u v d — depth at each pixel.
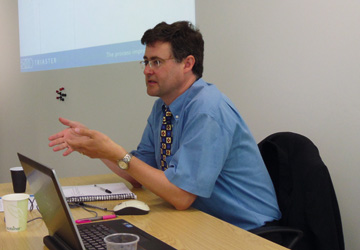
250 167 1.39
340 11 1.55
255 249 0.88
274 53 1.82
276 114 1.83
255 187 1.39
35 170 0.85
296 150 1.42
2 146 3.69
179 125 1.39
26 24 3.27
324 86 1.63
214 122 1.25
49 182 0.77
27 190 1.49
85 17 2.77
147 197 1.40
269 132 1.88
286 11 1.75
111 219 1.11
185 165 1.22
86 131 1.18
